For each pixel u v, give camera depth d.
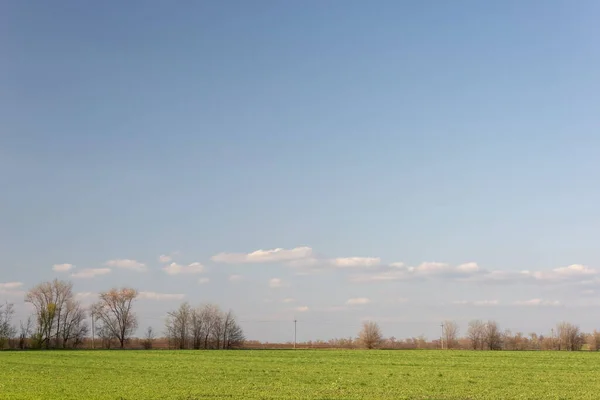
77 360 87.75
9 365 77.12
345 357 94.25
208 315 152.00
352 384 51.53
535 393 45.28
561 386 50.12
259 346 169.75
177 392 45.69
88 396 43.19
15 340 141.88
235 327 153.25
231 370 67.56
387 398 42.16
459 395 44.09
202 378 57.69
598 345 148.50
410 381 54.12
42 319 144.12
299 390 47.00
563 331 150.00
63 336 147.00
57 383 53.00
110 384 52.03
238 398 42.28
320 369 68.75
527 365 74.25
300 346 167.75
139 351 121.31
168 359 90.06
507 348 150.50
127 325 150.25
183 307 151.38
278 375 60.88
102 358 93.19
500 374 61.38
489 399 41.91
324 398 42.19
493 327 147.38
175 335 149.25
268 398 42.22
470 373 62.75
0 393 45.22
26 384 52.16
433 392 45.81
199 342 150.00
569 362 80.12
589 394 44.75
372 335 147.12
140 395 43.88
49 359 90.69
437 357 93.31
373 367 71.75
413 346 166.25
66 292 148.50
